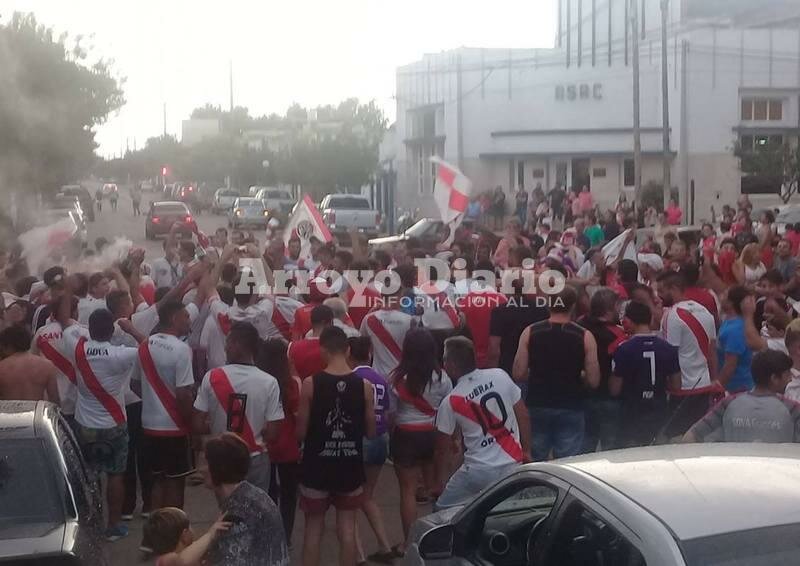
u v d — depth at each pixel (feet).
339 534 22.68
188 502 30.32
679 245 43.65
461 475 21.88
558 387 25.93
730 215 82.89
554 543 13.23
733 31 136.77
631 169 144.05
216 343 30.32
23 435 16.71
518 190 138.92
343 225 130.62
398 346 29.12
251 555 16.17
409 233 98.58
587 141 143.95
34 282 36.91
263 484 22.93
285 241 50.98
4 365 24.66
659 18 141.79
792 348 22.12
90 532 16.06
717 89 137.28
